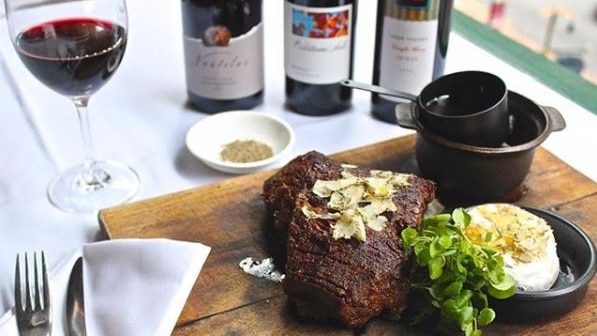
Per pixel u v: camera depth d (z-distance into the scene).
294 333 0.70
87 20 0.79
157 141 0.92
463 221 0.71
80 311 0.69
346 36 0.90
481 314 0.67
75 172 0.87
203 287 0.73
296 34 0.90
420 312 0.70
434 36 0.88
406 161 0.87
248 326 0.70
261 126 0.92
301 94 0.94
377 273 0.68
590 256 0.72
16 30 0.78
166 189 0.85
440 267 0.67
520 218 0.74
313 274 0.68
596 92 1.01
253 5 0.90
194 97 0.95
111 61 0.79
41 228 0.81
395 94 0.84
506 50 1.09
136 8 1.19
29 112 0.97
